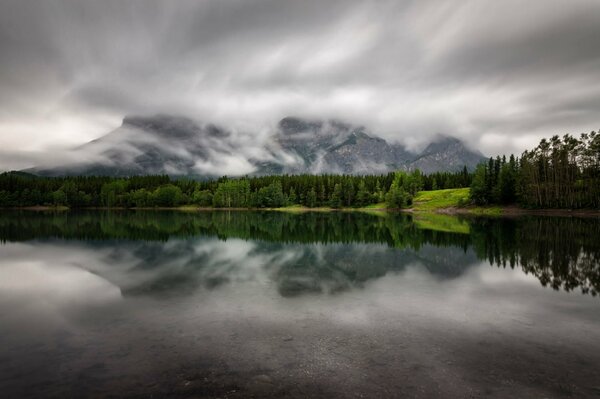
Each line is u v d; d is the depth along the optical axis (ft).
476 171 429.79
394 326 55.01
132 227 245.24
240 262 111.34
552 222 249.34
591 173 322.55
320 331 52.90
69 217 367.45
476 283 83.20
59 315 62.03
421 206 479.00
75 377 40.01
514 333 52.29
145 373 40.63
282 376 39.63
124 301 70.08
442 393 36.09
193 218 356.18
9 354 46.26
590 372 40.52
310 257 120.16
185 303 67.92
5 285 84.48
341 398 35.19
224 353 45.50
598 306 65.77
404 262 110.22
